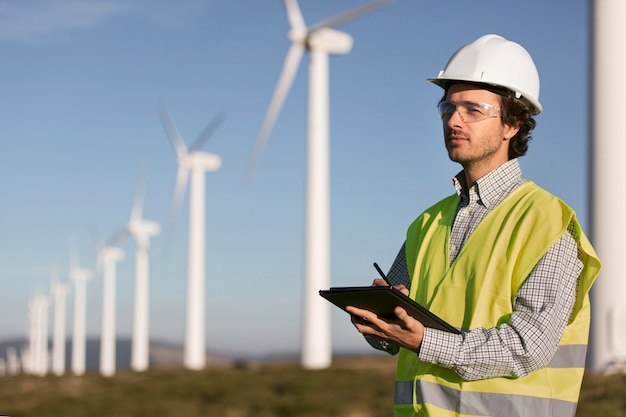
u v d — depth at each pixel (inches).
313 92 1726.1
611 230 872.9
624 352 864.9
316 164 1745.8
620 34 882.1
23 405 1419.8
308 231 1770.4
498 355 135.3
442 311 147.9
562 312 139.3
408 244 169.5
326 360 1873.8
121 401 1391.5
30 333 4062.5
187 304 2409.0
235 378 1844.2
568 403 142.6
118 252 3161.9
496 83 153.0
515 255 143.2
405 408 152.3
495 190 153.1
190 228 2395.4
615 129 877.2
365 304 142.0
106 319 3159.5
